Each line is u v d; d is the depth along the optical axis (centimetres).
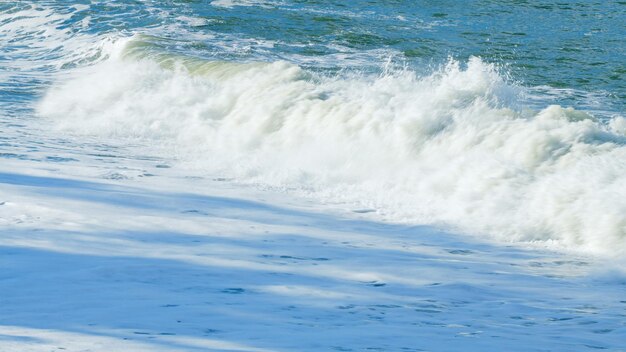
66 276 1159
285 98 2917
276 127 2784
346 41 4900
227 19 5403
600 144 2061
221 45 4719
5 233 1405
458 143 2270
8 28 5366
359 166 2348
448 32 5241
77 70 4322
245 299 1091
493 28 5400
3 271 1174
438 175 2081
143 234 1480
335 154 2461
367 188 2116
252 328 944
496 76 2717
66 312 979
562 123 2208
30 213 1561
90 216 1577
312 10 5797
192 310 1016
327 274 1287
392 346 896
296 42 4850
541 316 1106
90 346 823
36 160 2328
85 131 2942
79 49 4769
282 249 1463
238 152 2633
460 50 4756
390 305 1112
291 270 1296
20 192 1761
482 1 6297
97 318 955
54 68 4409
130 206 1727
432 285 1266
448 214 1873
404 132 2392
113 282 1141
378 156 2372
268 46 4731
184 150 2667
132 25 5259
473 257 1533
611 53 4681
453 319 1057
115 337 866
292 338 906
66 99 3462
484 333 987
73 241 1374
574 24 5562
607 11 6006
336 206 1934
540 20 5684
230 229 1591
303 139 2656
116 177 2136
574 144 2073
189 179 2177
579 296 1246
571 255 1584
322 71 4103
